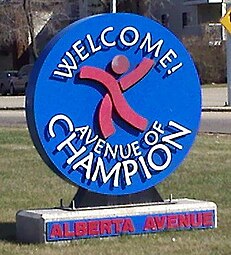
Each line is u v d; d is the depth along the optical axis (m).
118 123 10.48
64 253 9.51
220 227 10.88
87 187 10.34
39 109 10.09
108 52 10.38
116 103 10.41
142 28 10.55
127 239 10.13
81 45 10.24
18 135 24.11
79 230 10.04
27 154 19.84
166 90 10.72
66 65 10.19
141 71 10.53
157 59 10.66
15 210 12.70
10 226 11.46
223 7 61.72
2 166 17.92
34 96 10.07
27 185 15.29
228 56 33.72
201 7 64.44
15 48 64.25
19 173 16.84
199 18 64.50
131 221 10.30
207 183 15.02
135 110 10.54
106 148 10.41
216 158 18.41
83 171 10.30
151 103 10.64
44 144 10.12
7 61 65.44
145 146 10.62
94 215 10.11
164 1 65.88
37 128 10.09
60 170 10.20
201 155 18.84
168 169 10.77
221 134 23.80
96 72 10.30
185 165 17.16
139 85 10.56
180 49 10.77
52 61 10.13
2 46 64.69
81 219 10.05
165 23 66.19
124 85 10.45
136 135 10.57
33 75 10.19
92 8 60.94
